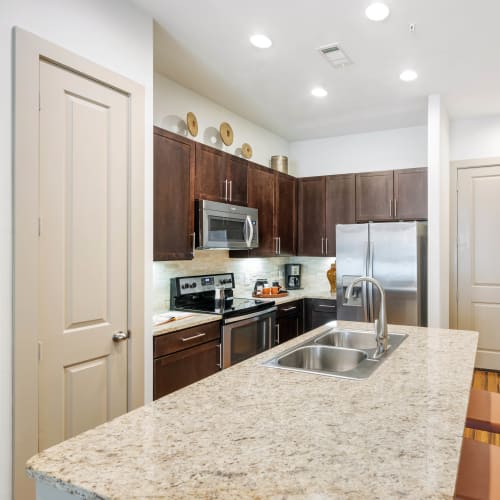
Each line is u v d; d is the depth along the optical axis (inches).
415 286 153.3
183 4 91.4
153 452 38.4
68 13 77.2
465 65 121.6
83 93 80.3
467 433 123.0
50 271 74.1
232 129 165.5
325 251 189.6
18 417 68.0
